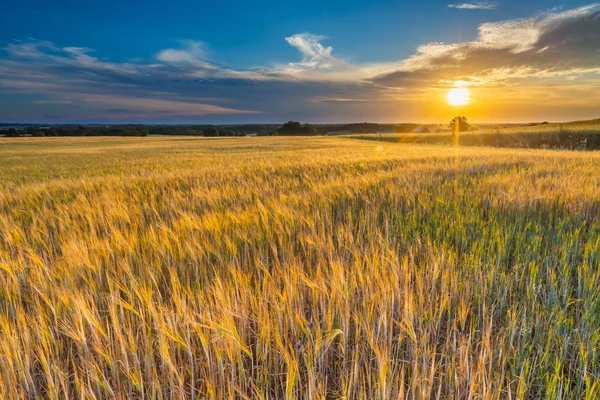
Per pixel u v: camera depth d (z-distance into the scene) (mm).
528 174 7008
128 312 1979
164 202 5547
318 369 1690
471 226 3473
